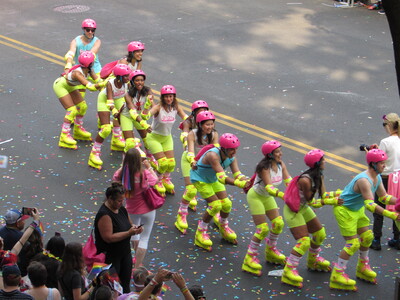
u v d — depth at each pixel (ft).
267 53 99.76
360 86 88.58
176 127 76.84
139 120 61.36
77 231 55.31
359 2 123.65
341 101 83.82
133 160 46.96
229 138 50.65
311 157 48.24
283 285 49.73
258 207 50.78
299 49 101.45
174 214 59.31
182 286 35.32
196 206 60.70
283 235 56.54
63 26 109.60
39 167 66.44
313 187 48.24
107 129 65.98
